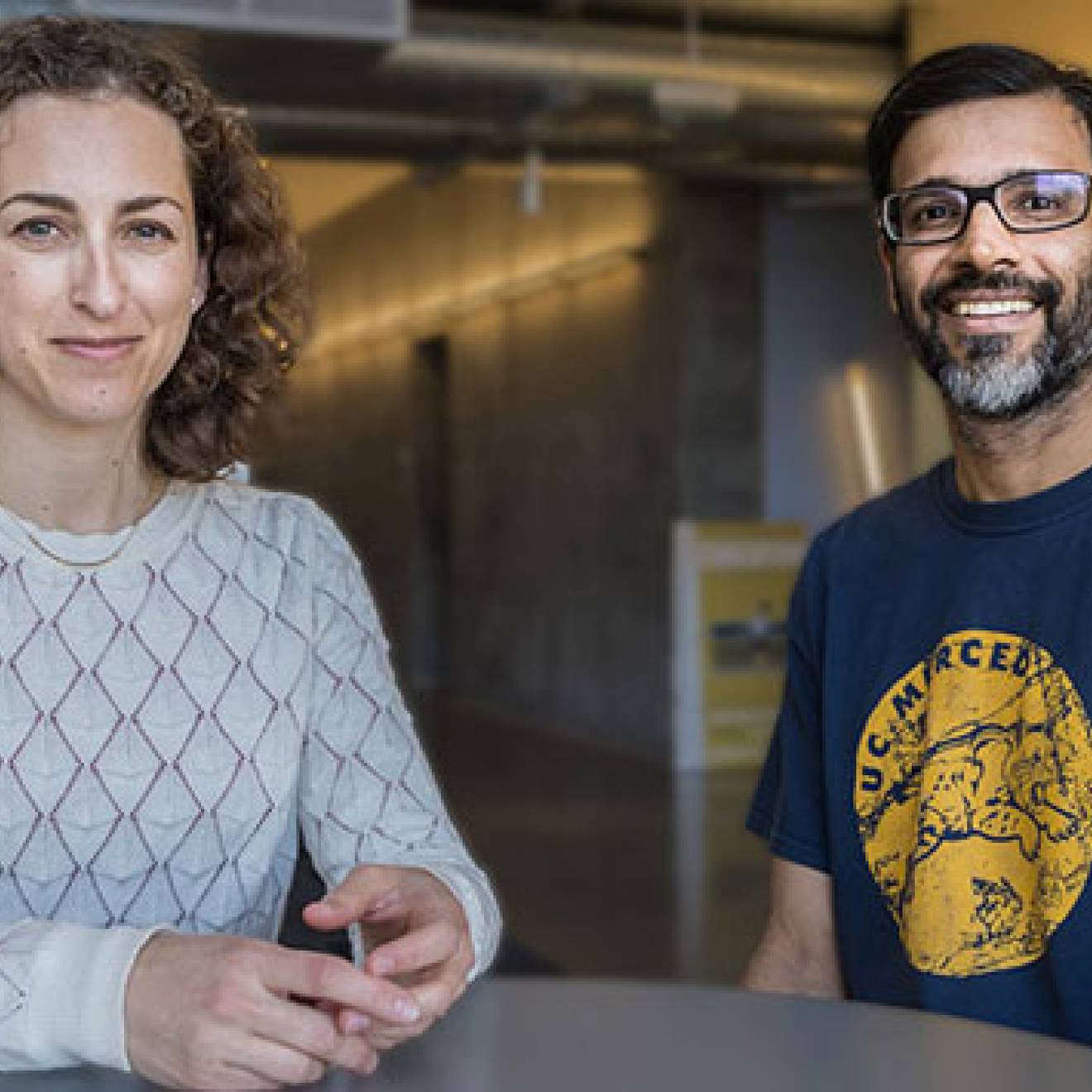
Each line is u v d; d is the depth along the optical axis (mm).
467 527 14070
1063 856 1706
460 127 7879
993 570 1818
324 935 1812
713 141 8180
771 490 10484
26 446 1574
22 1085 1286
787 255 10469
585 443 11656
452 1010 1483
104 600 1604
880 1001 1878
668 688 10516
